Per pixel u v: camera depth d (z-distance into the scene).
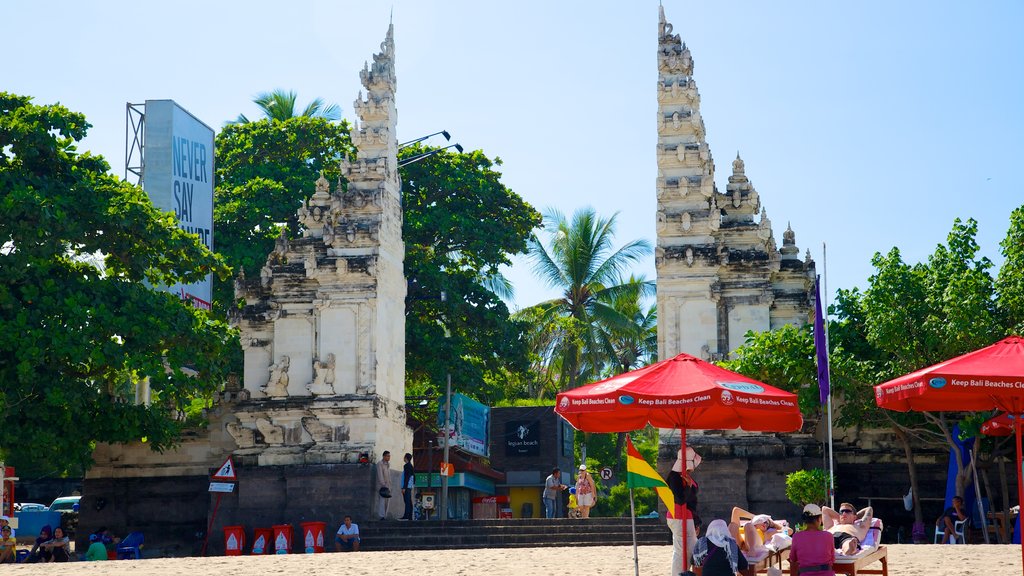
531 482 59.53
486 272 57.41
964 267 35.22
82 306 34.75
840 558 18.77
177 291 43.34
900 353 34.38
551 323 60.72
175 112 43.59
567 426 63.69
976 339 32.72
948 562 23.12
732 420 22.73
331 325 40.50
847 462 38.25
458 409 50.78
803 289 39.44
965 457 35.06
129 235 36.72
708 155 39.91
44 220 33.78
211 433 41.81
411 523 37.59
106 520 41.56
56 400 34.28
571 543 35.28
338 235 40.81
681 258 39.12
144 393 44.44
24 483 67.62
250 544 39.41
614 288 62.22
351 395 39.91
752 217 40.09
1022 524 19.98
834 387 35.66
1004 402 21.05
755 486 37.53
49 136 35.88
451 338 52.59
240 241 51.53
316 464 39.50
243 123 60.59
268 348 41.00
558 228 62.72
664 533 35.53
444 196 53.78
